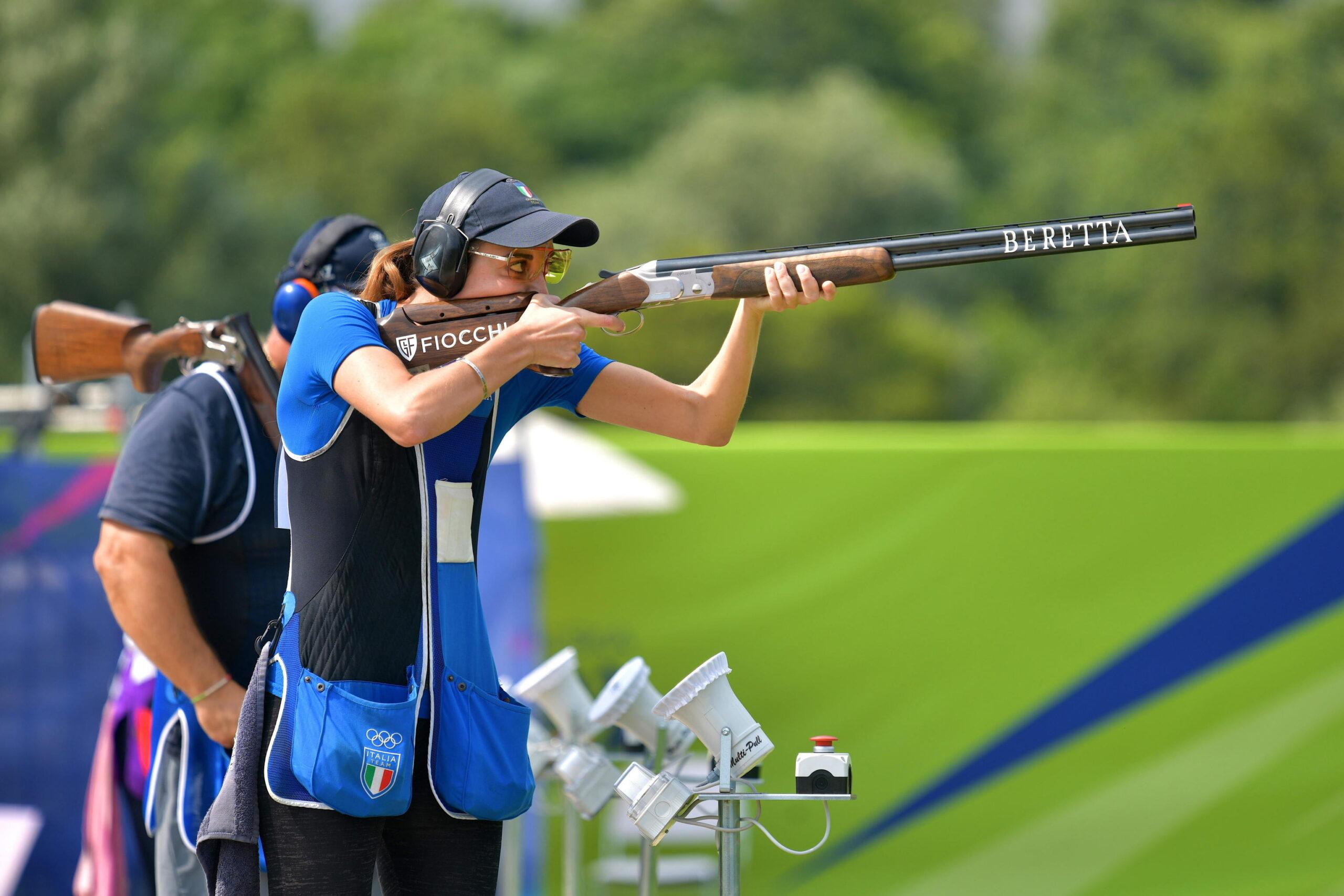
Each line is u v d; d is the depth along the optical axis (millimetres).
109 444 23016
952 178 130875
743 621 24297
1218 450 24062
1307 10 121000
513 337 7723
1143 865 23672
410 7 166375
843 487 24406
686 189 125062
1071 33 139500
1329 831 23547
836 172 124312
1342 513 23922
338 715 7629
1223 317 113438
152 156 104188
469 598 8156
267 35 159875
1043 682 24062
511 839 17688
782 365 106250
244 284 101375
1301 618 23859
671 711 8938
